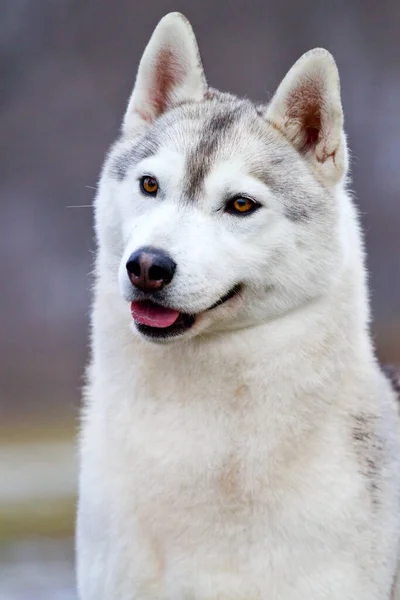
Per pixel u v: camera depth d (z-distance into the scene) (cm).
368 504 970
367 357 1024
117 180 1011
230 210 965
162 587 959
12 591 1656
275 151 998
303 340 962
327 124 1009
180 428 952
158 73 1066
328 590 945
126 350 972
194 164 972
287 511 943
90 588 980
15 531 2005
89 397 1038
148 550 959
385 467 1002
